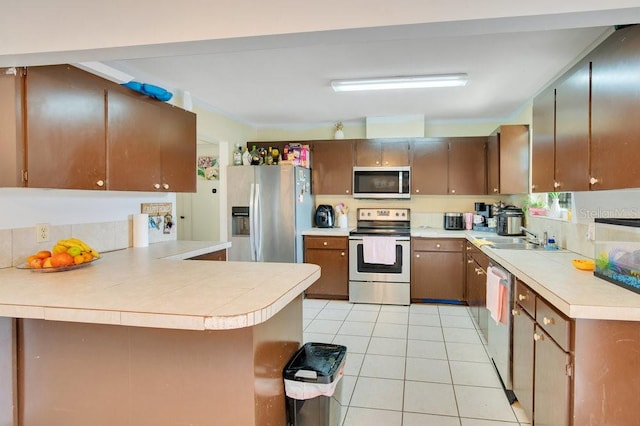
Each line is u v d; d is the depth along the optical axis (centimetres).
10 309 141
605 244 183
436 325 369
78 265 203
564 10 126
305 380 174
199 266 209
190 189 313
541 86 335
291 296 157
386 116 464
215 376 152
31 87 183
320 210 493
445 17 132
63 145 200
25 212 216
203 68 292
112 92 232
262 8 144
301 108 421
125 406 162
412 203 498
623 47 159
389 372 273
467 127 483
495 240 354
